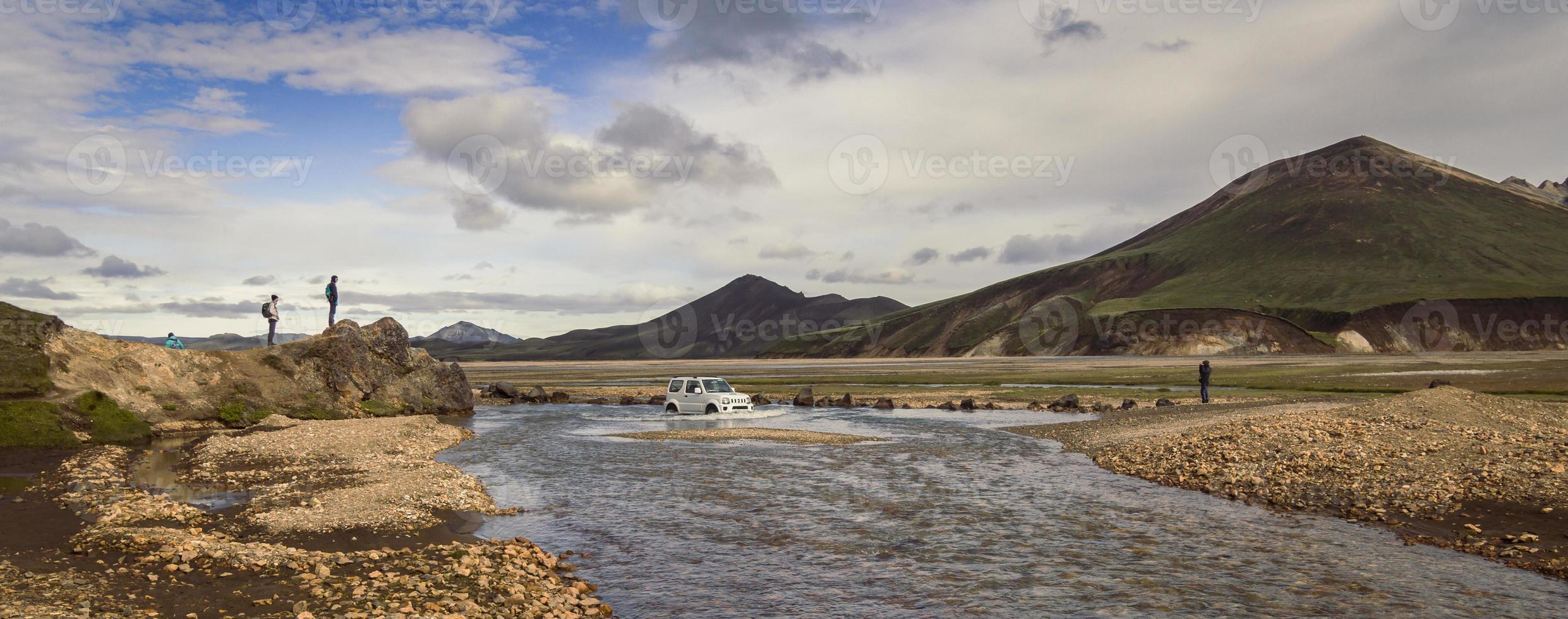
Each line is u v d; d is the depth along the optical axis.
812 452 29.98
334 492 20.02
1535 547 13.91
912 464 26.58
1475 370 69.12
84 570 12.28
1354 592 12.04
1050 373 97.81
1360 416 26.98
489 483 23.14
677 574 13.59
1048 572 13.41
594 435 37.56
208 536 15.04
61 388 34.91
